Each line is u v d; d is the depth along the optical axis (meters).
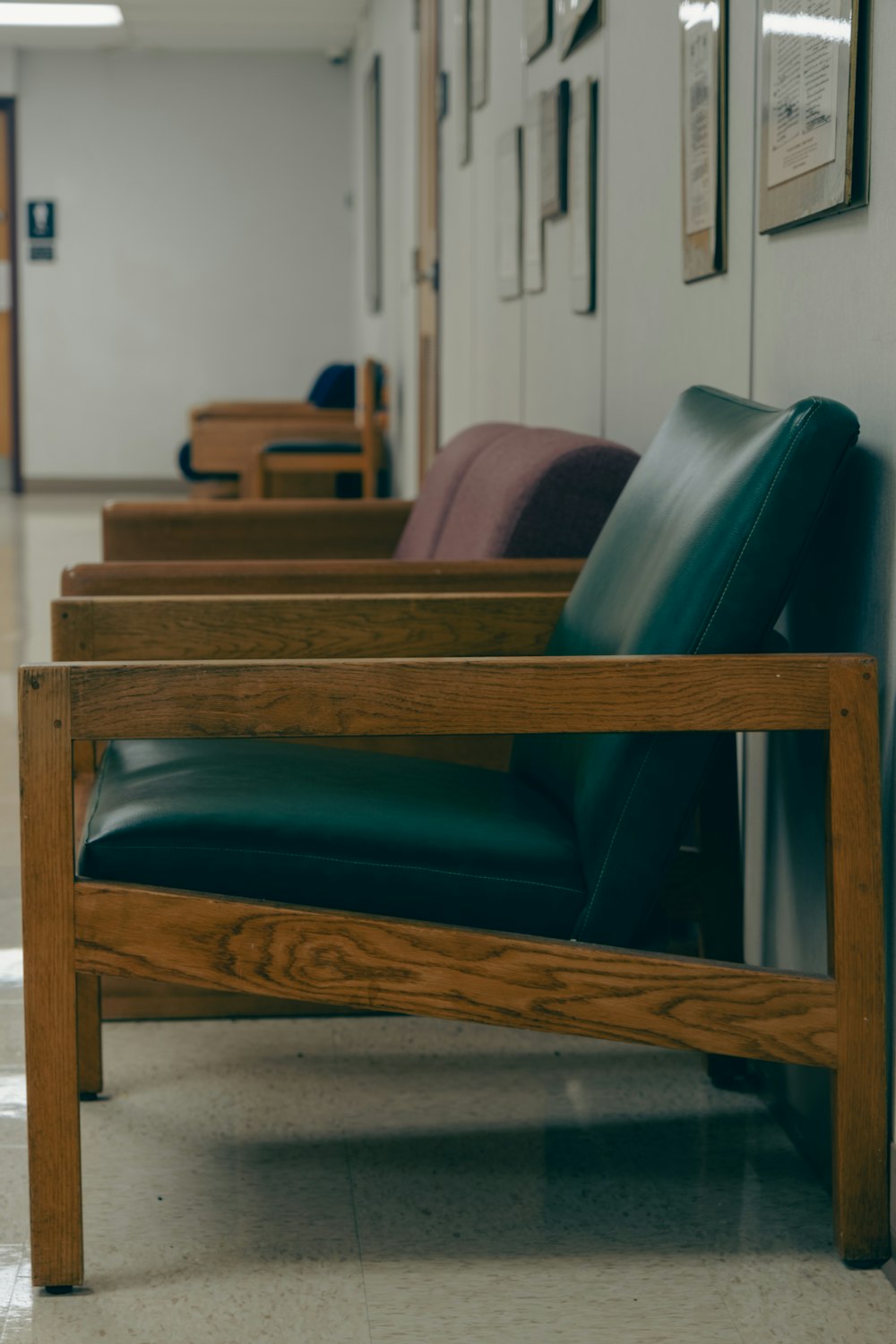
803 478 1.47
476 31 4.44
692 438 1.74
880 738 1.50
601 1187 1.65
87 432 11.23
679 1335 1.36
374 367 7.21
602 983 1.45
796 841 1.78
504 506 2.25
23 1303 1.40
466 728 1.42
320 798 1.59
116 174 10.95
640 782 1.49
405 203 7.10
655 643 1.50
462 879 1.48
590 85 2.88
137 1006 2.13
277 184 11.03
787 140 1.74
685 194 2.21
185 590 2.17
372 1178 1.66
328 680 1.40
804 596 1.75
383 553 3.08
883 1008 1.45
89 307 11.09
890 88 1.46
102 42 10.46
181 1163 1.70
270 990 1.44
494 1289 1.44
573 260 3.07
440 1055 2.02
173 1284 1.44
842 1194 1.47
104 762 1.86
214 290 11.12
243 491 8.09
